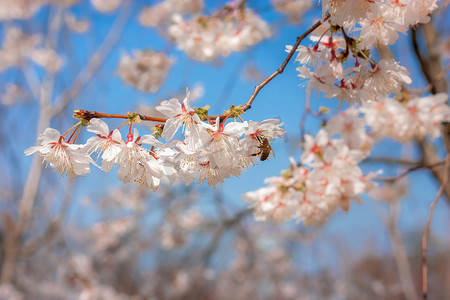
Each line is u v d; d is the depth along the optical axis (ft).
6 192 24.44
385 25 6.93
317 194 8.68
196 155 5.92
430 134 8.73
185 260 29.76
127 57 18.29
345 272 37.55
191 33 13.99
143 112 19.67
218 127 5.65
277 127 5.85
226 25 14.01
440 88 11.78
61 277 25.67
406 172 9.69
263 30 14.40
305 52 7.13
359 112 8.94
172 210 27.76
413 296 23.35
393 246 24.59
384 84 7.09
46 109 23.31
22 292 27.32
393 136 9.09
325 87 7.21
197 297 30.25
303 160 8.32
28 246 24.44
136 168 5.90
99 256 30.37
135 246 30.78
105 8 26.13
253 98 5.84
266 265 33.83
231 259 34.22
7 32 25.91
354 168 8.24
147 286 29.84
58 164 5.86
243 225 24.88
